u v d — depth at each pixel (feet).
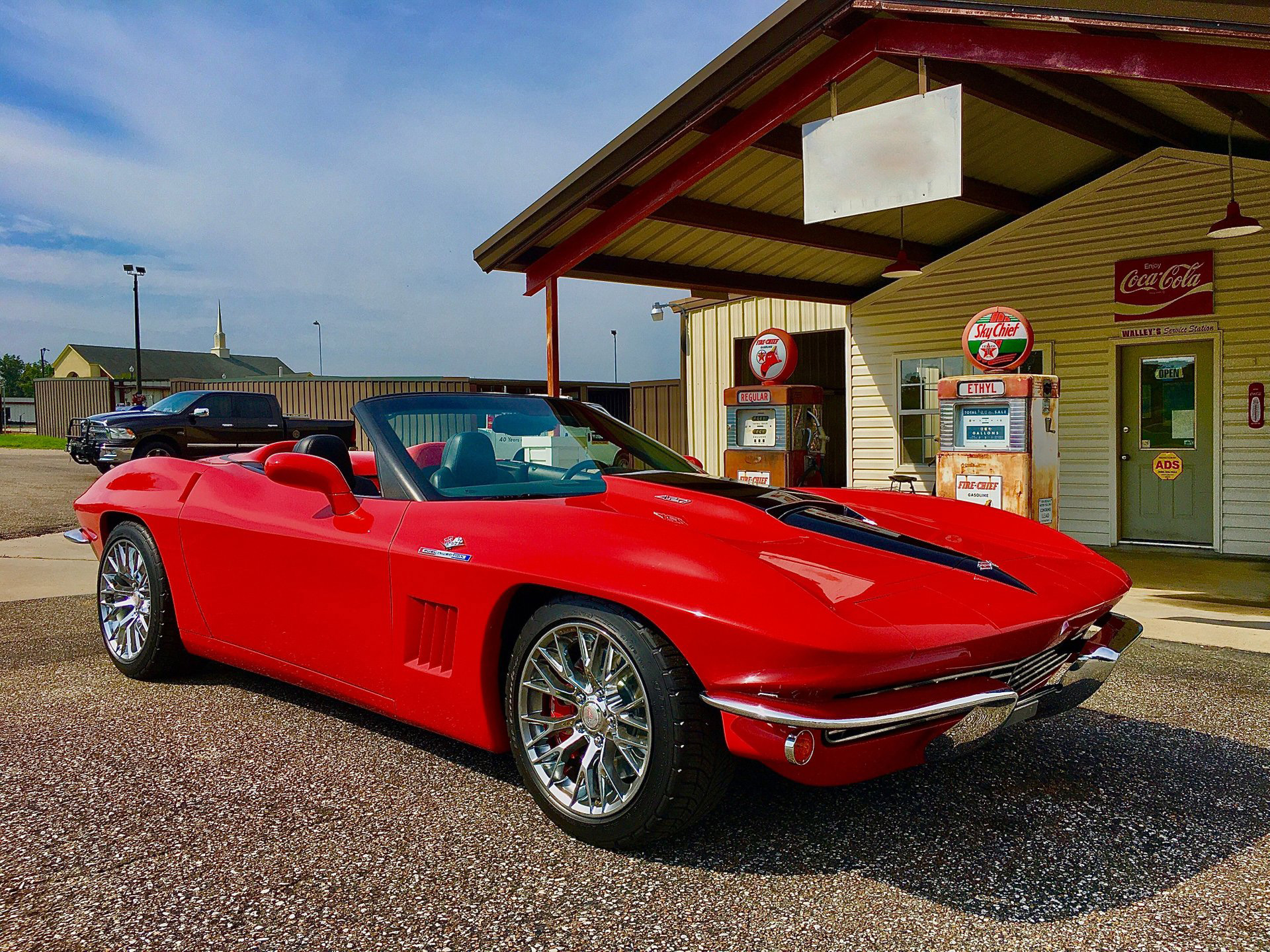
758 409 26.43
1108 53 15.26
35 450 83.66
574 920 6.57
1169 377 28.58
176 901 6.82
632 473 11.00
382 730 10.74
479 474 10.12
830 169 18.94
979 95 21.24
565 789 8.06
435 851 7.64
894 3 17.15
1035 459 21.34
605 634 7.54
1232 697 12.32
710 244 28.60
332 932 6.42
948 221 31.04
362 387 74.43
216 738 10.41
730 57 19.34
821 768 7.02
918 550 9.00
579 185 22.68
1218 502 27.45
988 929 6.48
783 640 6.68
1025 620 7.82
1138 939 6.33
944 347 34.24
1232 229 23.00
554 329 25.89
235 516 11.19
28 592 20.20
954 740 7.42
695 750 7.17
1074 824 8.26
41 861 7.43
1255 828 8.18
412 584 9.05
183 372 275.18
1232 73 13.85
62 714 11.34
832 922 6.57
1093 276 29.81
